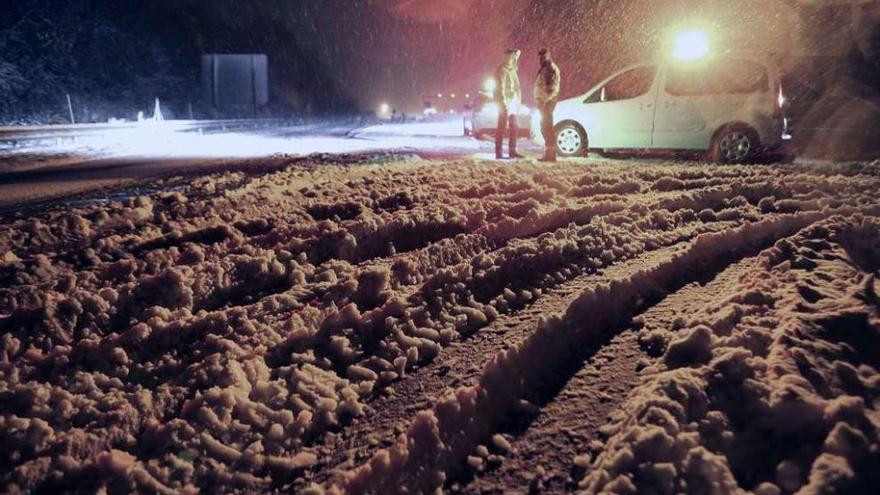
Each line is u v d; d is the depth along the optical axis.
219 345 2.68
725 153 9.11
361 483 1.88
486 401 2.22
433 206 5.35
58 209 6.32
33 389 2.34
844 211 4.36
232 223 4.95
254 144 17.00
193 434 2.10
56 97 34.62
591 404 2.22
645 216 4.64
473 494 1.85
